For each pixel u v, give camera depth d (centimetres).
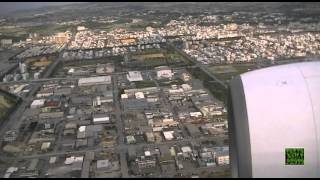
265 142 774
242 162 785
